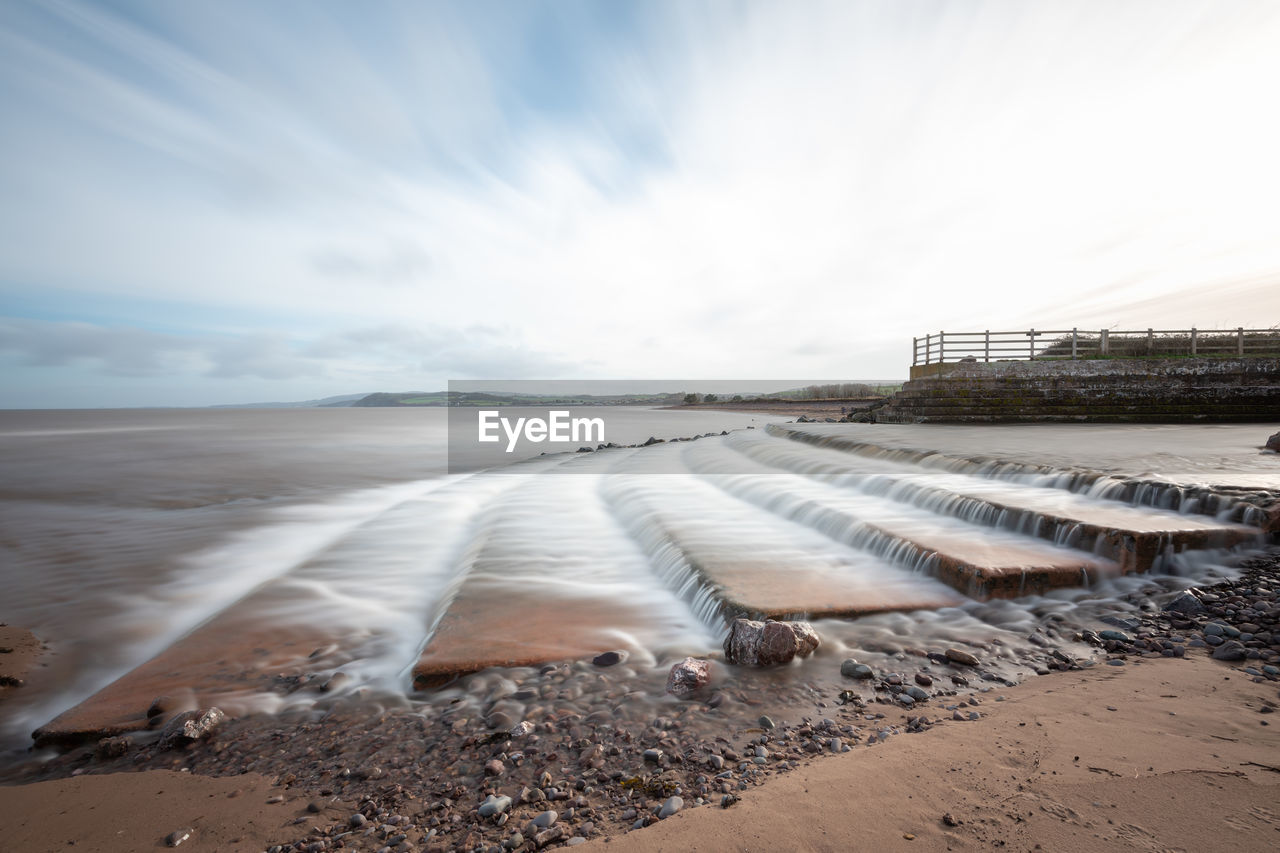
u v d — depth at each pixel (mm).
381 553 11859
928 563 7898
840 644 6023
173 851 3443
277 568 11703
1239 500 8375
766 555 9031
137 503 19641
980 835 2912
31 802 4082
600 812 3527
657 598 8141
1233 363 25844
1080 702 4449
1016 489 11094
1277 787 3152
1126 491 9828
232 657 6715
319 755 4543
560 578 9062
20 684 6590
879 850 2857
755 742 4277
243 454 40281
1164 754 3559
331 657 6695
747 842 3004
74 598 9789
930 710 4617
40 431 84438
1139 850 2713
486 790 3865
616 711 4879
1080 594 7055
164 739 4828
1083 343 32938
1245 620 5941
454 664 5949
